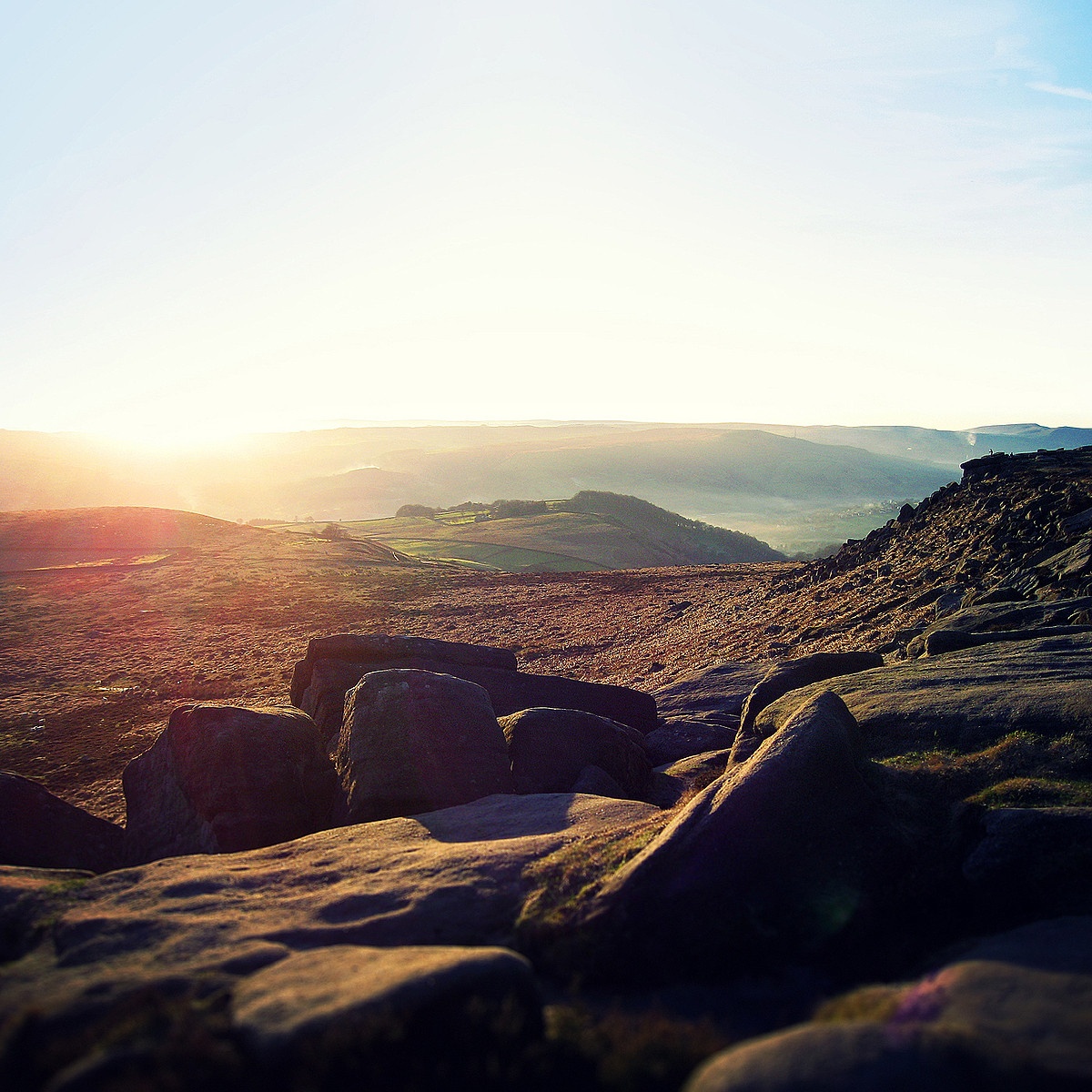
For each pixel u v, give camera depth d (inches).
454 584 2561.5
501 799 389.4
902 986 188.9
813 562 1775.3
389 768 409.7
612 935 226.5
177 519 3777.1
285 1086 155.4
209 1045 160.6
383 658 673.0
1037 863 255.1
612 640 1502.2
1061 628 508.7
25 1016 179.5
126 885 278.5
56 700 1284.4
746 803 261.1
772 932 231.5
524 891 257.1
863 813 281.6
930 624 708.7
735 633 1194.0
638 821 319.6
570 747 474.3
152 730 1019.3
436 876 269.0
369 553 3503.9
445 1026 171.6
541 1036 178.4
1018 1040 149.9
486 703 473.7
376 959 197.8
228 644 1791.3
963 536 1143.6
